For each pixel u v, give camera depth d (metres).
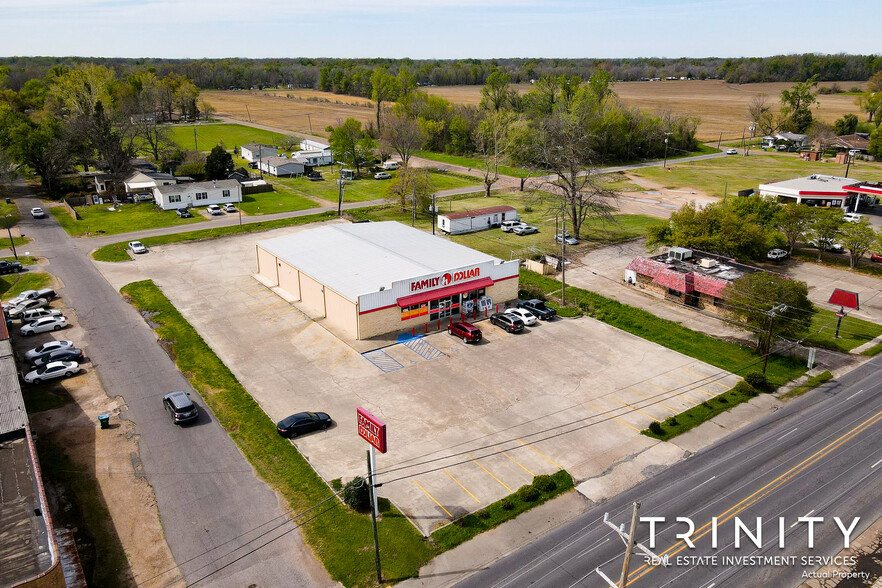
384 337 49.56
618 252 73.81
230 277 63.19
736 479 32.56
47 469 32.62
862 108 169.38
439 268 53.53
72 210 89.38
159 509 29.91
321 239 63.16
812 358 45.00
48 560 23.56
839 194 86.69
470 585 25.47
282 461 33.66
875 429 37.22
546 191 96.00
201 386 41.56
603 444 35.59
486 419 38.00
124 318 52.88
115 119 111.25
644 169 131.75
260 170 122.00
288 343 48.31
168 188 92.94
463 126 150.88
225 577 25.86
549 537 28.31
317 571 26.20
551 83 155.50
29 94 181.50
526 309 53.62
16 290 59.50
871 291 60.69
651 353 47.50
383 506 30.09
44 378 42.03
